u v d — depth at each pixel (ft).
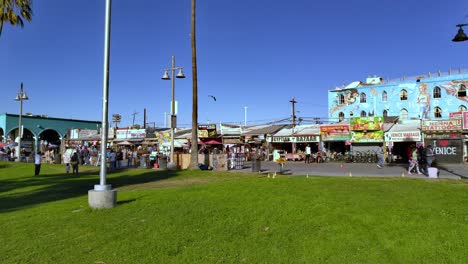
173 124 85.66
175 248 20.99
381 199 28.45
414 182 39.24
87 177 73.05
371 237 20.63
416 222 22.17
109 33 34.22
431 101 154.81
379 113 168.45
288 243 20.93
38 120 209.15
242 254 20.02
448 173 67.10
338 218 23.82
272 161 127.13
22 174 85.71
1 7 78.02
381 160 86.28
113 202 31.65
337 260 18.53
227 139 149.07
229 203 30.22
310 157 118.21
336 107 182.09
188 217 26.66
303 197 30.19
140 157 107.34
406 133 109.29
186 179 62.90
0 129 206.90
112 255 20.44
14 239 23.81
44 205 37.73
